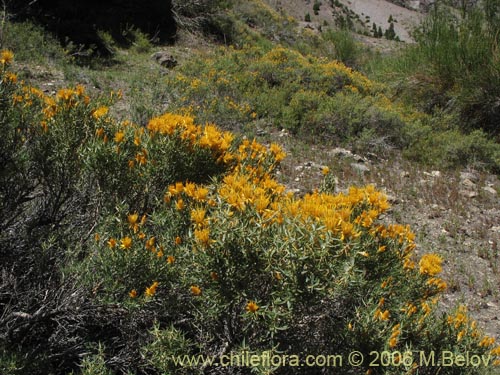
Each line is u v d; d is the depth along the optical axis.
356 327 2.34
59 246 2.78
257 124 8.95
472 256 5.49
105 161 2.83
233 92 9.91
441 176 7.94
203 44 15.38
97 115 3.10
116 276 2.38
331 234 2.05
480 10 11.37
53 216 2.97
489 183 8.00
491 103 10.56
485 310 4.53
